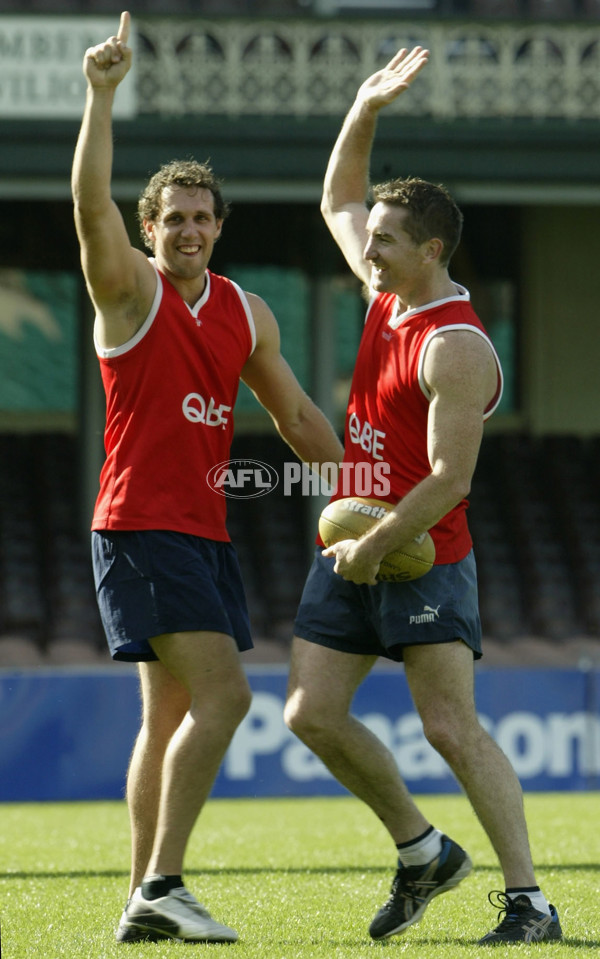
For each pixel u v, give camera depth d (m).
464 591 11.84
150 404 11.91
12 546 49.59
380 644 12.16
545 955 10.43
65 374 57.12
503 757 11.66
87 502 49.72
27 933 12.05
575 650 46.69
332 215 13.98
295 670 12.14
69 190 43.22
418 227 11.66
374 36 45.66
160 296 11.91
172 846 11.56
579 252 59.19
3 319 56.56
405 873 11.95
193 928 11.40
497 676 32.50
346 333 58.09
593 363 59.22
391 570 11.52
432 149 44.53
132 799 12.27
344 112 45.53
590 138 45.19
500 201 45.38
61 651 44.25
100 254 11.47
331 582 12.12
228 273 57.28
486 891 15.06
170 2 56.75
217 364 12.13
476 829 22.83
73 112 43.06
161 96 44.66
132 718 31.75
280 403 13.28
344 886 15.79
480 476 54.62
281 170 44.22
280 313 57.66
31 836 23.23
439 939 11.73
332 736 11.90
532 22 46.16
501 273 59.28
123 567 11.84
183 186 11.97
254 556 51.16
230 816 26.95
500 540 52.00
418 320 11.82
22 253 56.59
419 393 11.77
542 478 54.44
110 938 11.68
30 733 31.36
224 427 12.34
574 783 32.56
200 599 11.66
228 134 44.00
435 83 46.00
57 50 43.00
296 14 45.25
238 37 45.06
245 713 11.83
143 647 12.33
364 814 27.33
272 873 17.34
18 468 53.22
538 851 19.66
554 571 50.44
